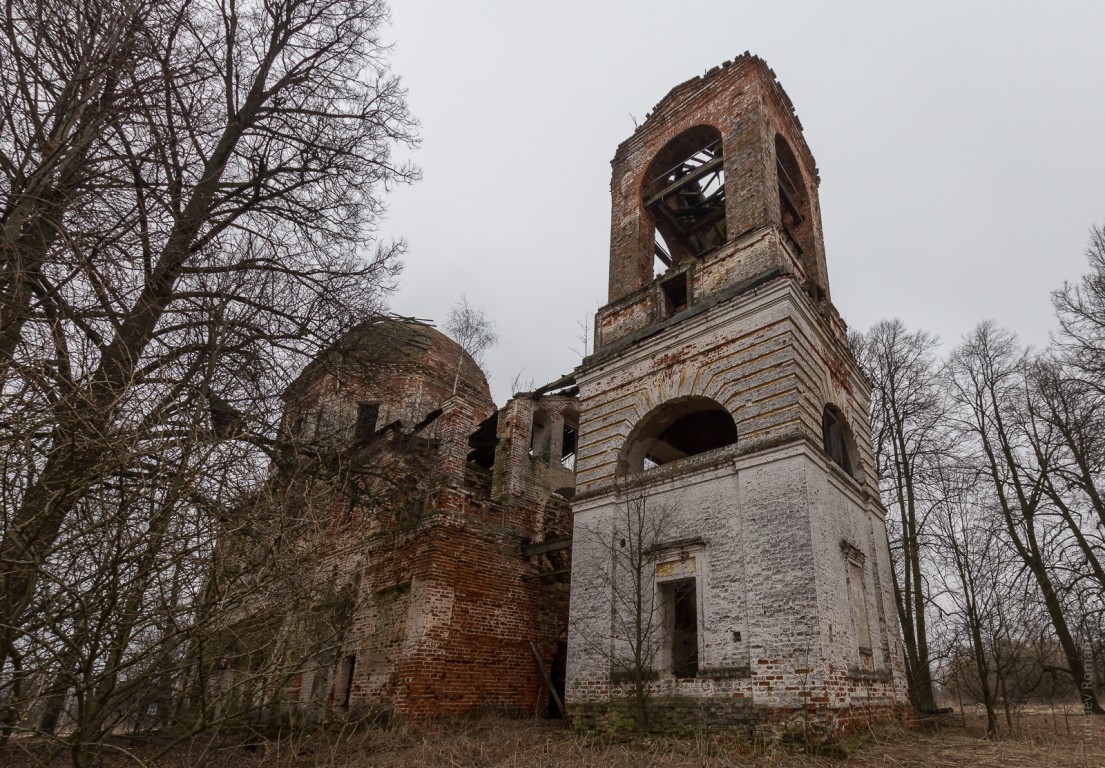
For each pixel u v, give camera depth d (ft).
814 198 64.03
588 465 49.62
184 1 30.63
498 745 37.06
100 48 26.32
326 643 26.30
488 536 55.57
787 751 31.96
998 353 73.87
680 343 47.73
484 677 50.85
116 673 17.30
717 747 32.94
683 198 66.64
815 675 32.73
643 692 37.96
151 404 18.43
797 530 36.24
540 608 57.36
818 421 42.47
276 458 28.63
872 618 42.45
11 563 15.08
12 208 22.72
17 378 16.99
